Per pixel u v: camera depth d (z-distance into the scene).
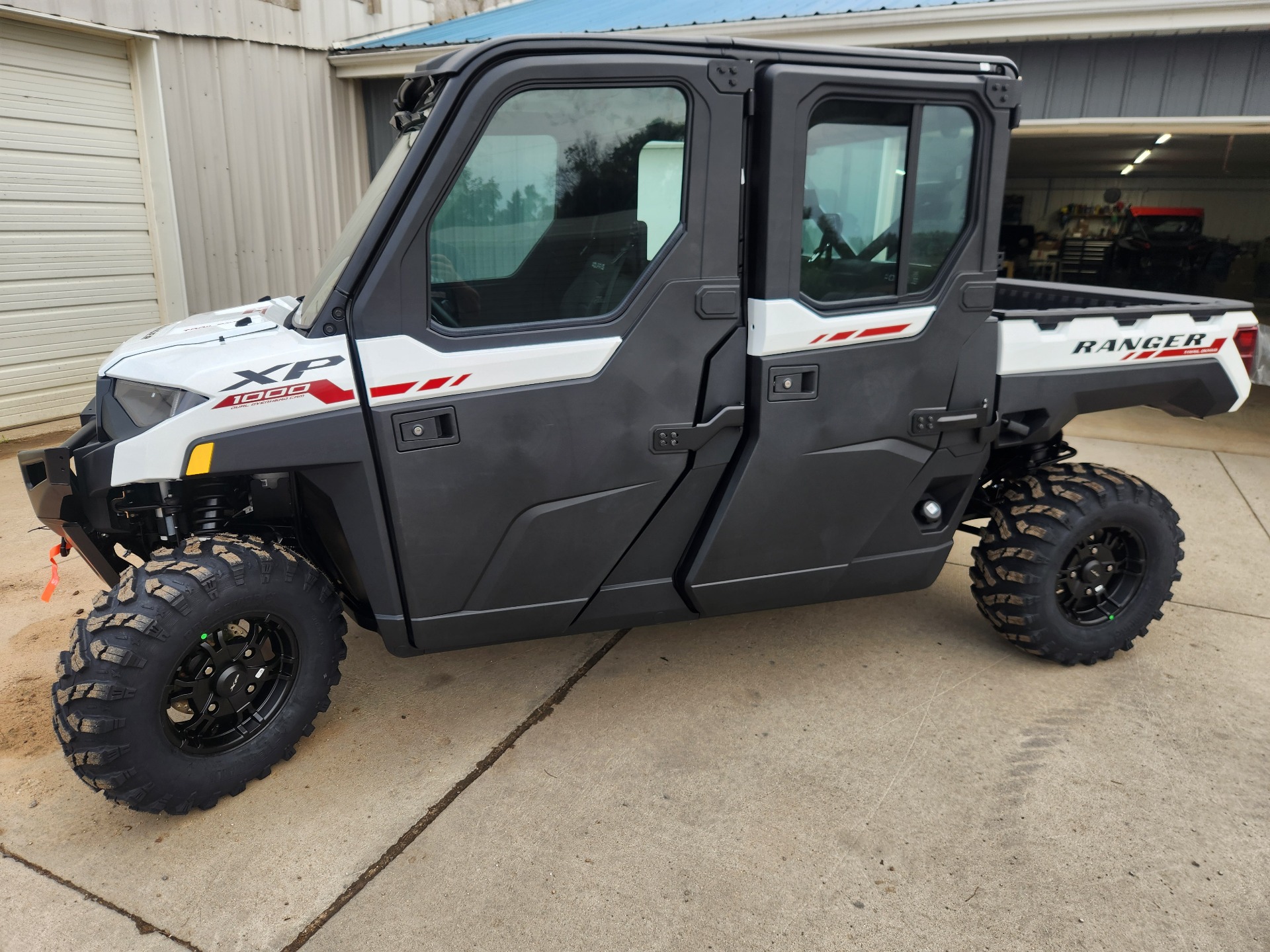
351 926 1.92
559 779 2.44
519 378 2.21
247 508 2.50
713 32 6.12
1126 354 2.85
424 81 2.23
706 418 2.40
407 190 2.05
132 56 6.33
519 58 2.04
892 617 3.47
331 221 8.02
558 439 2.28
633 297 2.26
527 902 1.99
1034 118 6.09
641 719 2.74
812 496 2.56
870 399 2.52
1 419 5.96
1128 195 16.94
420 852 2.15
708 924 1.93
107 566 2.49
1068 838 2.20
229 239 7.18
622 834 2.21
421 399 2.15
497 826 2.25
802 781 2.43
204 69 6.72
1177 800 2.35
